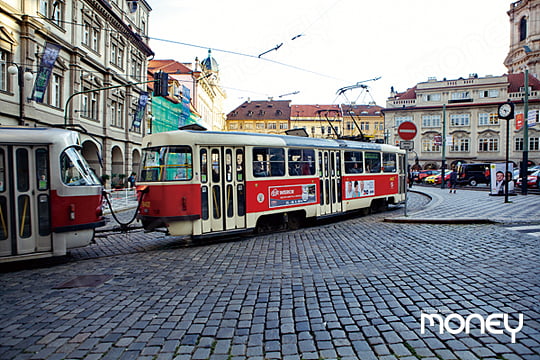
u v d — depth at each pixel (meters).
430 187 37.44
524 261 6.58
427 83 57.91
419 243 8.41
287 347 3.69
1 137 6.94
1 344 3.88
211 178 9.38
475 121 55.44
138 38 33.72
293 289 5.50
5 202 6.95
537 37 55.47
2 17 18.62
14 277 6.63
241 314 4.58
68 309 4.88
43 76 18.98
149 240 10.38
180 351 3.65
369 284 5.61
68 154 7.61
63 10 23.64
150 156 9.43
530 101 52.31
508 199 18.25
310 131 79.00
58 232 7.31
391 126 59.44
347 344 3.72
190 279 6.17
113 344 3.83
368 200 14.32
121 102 31.81
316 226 12.16
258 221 10.71
